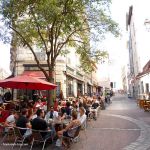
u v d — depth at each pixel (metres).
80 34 16.83
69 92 29.73
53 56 15.73
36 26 14.69
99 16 15.20
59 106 15.34
